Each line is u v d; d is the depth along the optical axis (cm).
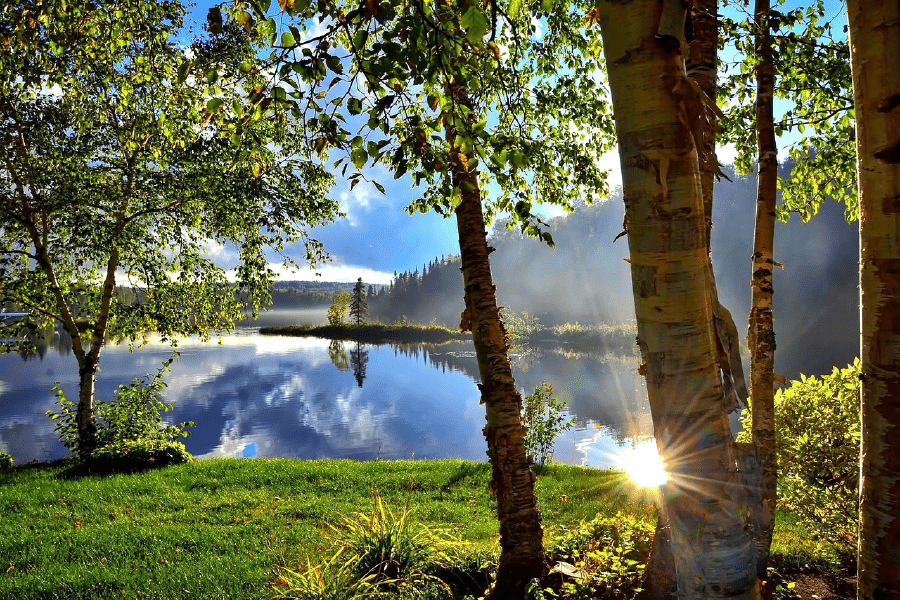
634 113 145
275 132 428
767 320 409
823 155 637
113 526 679
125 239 1059
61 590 491
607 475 928
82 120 904
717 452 149
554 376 3097
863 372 170
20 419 2088
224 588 484
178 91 623
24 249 1139
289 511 743
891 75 154
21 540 623
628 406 2105
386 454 1633
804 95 576
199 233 1169
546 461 1088
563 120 596
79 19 563
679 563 158
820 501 436
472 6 188
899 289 158
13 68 611
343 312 8781
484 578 452
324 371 3825
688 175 144
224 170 1034
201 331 1256
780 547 476
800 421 459
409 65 223
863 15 159
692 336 147
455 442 1792
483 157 251
